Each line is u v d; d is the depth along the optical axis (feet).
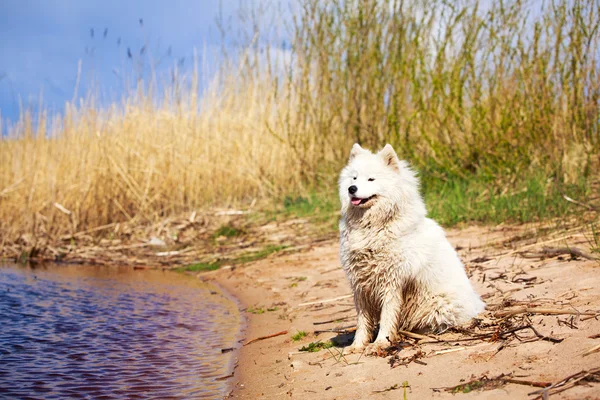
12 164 49.37
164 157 49.60
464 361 13.99
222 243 41.42
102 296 28.76
